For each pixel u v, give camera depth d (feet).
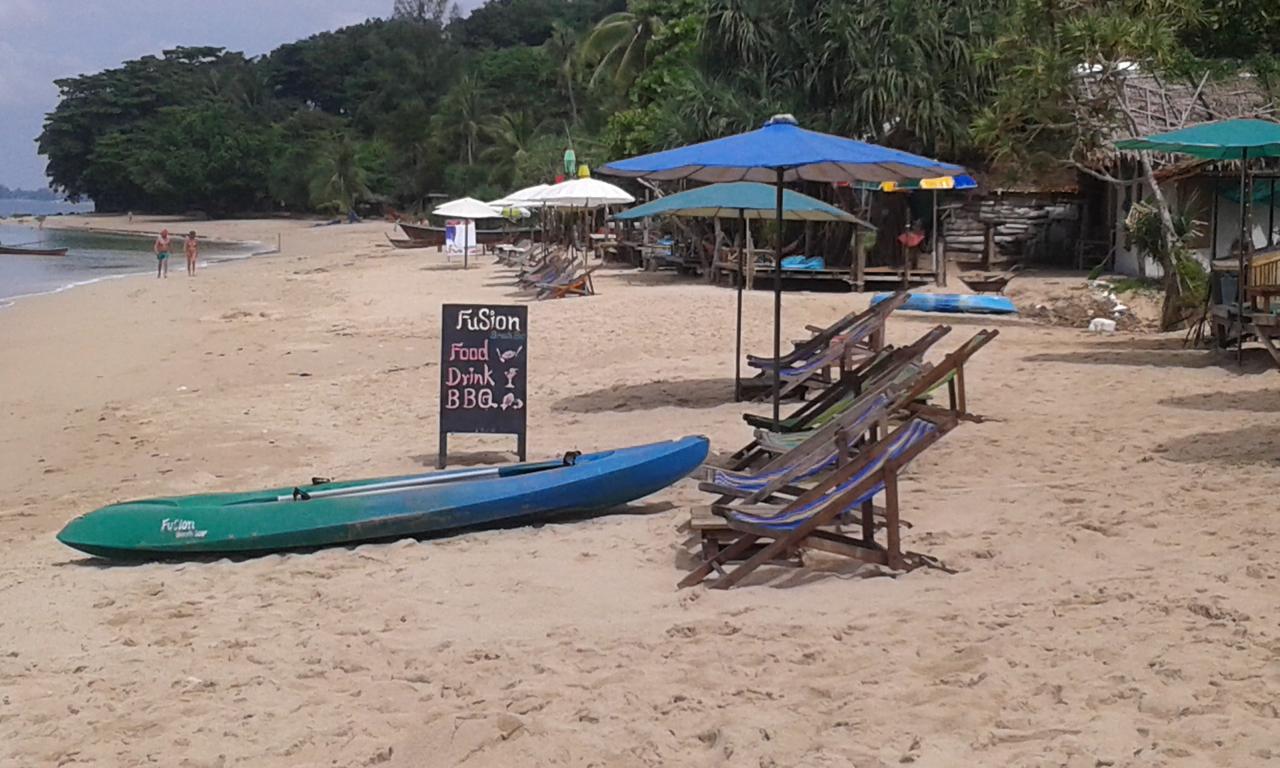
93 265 167.22
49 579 24.76
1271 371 41.14
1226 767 13.19
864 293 77.61
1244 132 39.52
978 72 81.00
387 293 98.07
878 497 26.84
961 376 24.77
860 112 83.10
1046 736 14.32
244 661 19.08
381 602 21.85
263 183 334.44
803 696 16.21
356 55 404.57
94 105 382.83
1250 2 54.24
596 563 23.65
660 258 101.55
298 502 26.27
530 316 70.33
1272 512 23.53
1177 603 18.71
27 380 58.75
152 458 38.32
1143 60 52.80
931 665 16.97
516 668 17.99
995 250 87.92
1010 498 26.09
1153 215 60.90
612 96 195.42
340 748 15.47
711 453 32.68
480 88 285.43
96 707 17.26
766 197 36.47
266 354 63.36
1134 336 55.01
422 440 38.11
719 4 88.74
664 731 15.35
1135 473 27.58
